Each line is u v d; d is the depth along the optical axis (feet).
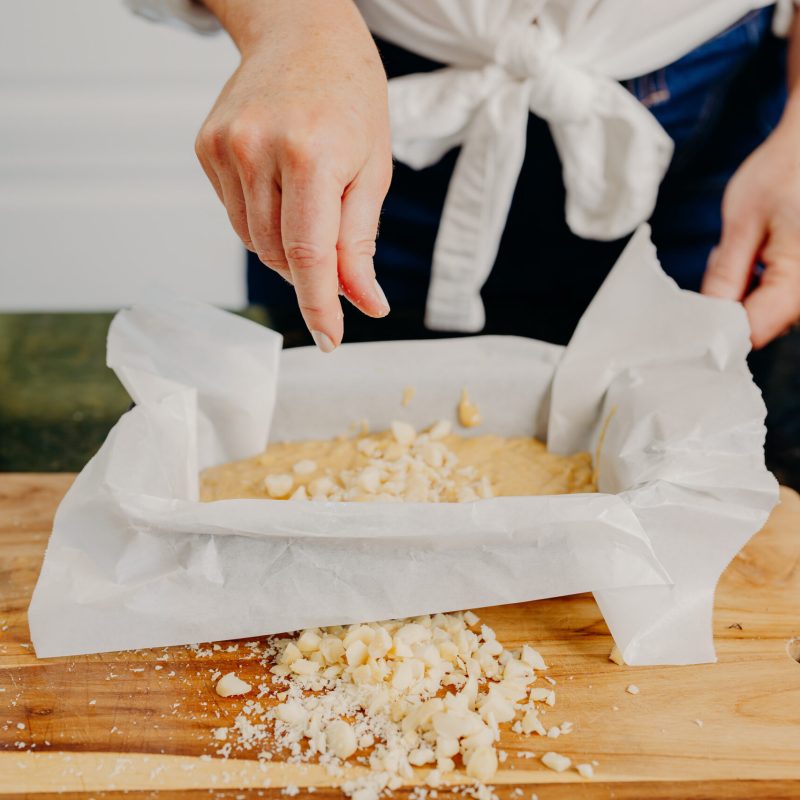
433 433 2.42
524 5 2.40
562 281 3.17
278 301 3.35
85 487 1.82
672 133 2.77
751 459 1.90
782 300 2.43
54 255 5.67
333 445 2.40
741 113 2.80
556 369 2.37
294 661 1.73
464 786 1.50
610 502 1.71
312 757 1.55
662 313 2.34
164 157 5.44
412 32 2.58
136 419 1.98
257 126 1.61
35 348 3.60
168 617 1.72
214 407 2.25
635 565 1.73
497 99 2.55
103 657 1.77
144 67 5.17
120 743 1.58
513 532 1.68
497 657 1.77
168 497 1.94
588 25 2.44
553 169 2.85
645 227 2.53
